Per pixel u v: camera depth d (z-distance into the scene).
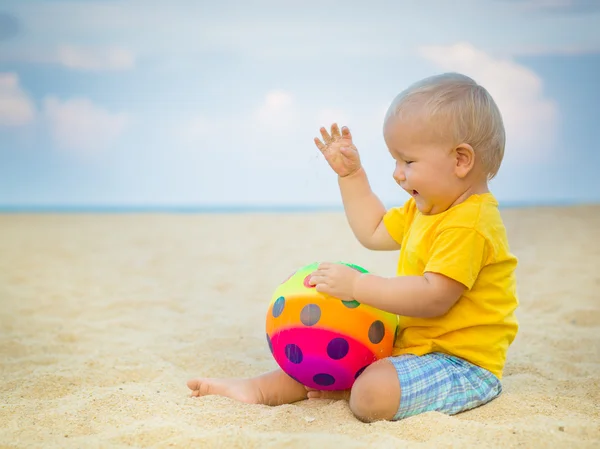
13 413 2.30
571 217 11.62
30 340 3.57
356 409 2.18
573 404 2.33
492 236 2.21
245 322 4.08
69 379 2.74
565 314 3.96
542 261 6.42
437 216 2.29
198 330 3.82
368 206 2.62
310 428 2.12
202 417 2.23
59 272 6.40
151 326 3.98
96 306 4.62
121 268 6.70
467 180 2.27
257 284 5.64
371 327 2.25
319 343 2.21
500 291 2.27
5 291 5.24
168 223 13.37
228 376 2.92
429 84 2.26
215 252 7.97
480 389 2.27
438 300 2.17
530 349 3.22
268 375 2.50
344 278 2.23
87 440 2.02
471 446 1.91
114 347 3.41
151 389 2.59
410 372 2.18
